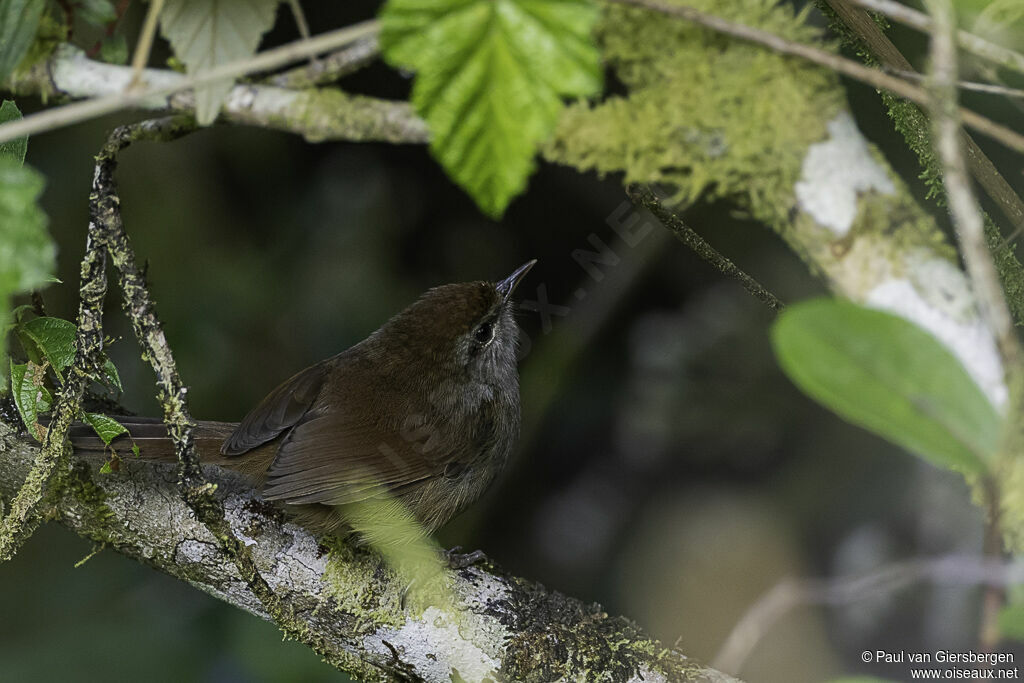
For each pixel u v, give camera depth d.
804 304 3.40
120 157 13.18
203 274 13.62
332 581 7.16
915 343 3.38
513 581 7.38
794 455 14.27
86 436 6.89
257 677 10.75
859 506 13.06
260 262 14.03
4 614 11.62
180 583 11.65
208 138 13.75
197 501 6.77
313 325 14.01
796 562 13.46
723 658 4.51
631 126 5.59
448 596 7.18
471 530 14.32
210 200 13.84
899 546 12.39
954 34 4.33
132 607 11.62
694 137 5.54
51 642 11.18
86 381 6.56
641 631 7.31
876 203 5.25
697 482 14.60
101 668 10.90
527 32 3.86
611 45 5.55
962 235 4.04
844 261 5.25
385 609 7.15
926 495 12.12
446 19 3.87
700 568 13.91
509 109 3.93
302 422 8.84
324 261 14.24
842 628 12.15
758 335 14.35
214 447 8.31
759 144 5.44
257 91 5.63
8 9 5.00
